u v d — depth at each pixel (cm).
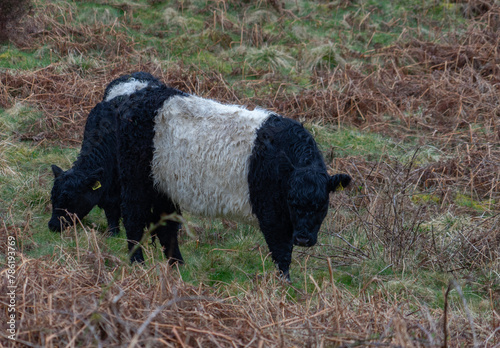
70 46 1733
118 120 899
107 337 595
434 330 634
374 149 1369
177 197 884
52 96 1476
